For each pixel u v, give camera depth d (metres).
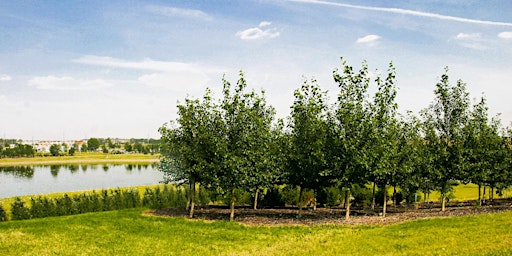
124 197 44.09
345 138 28.06
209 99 31.75
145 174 130.25
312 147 29.50
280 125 32.88
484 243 17.44
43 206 38.19
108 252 20.33
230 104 30.09
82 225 27.06
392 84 28.12
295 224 28.08
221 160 30.20
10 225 27.20
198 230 25.84
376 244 19.59
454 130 29.69
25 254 19.88
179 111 32.81
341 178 28.55
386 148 27.67
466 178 31.33
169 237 23.80
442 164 31.05
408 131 32.25
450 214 28.06
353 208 39.84
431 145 31.50
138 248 21.14
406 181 31.97
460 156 29.78
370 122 27.70
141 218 30.67
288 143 31.86
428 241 19.06
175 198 44.91
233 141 30.09
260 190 34.31
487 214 25.59
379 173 27.55
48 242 22.28
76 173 134.50
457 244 17.88
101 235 24.06
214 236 24.06
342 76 28.39
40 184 98.25
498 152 33.91
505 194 49.56
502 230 19.66
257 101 30.48
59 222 28.30
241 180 28.95
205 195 46.34
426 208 36.31
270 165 31.02
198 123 31.89
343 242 20.81
